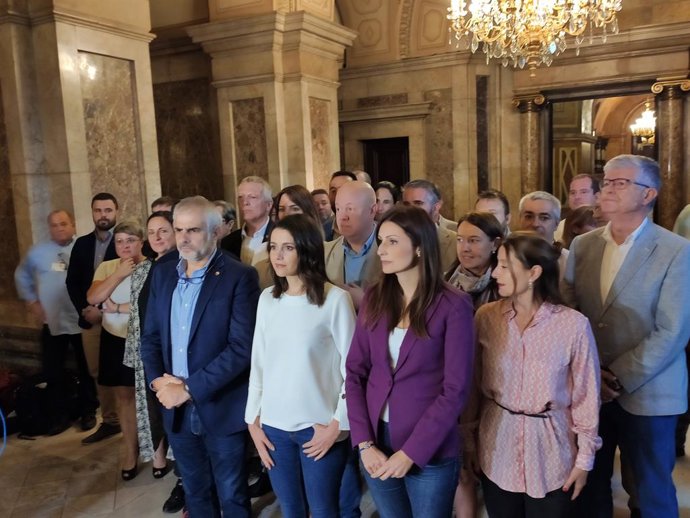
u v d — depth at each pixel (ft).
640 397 6.57
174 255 8.22
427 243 5.52
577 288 7.30
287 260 6.46
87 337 12.40
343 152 30.99
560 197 36.40
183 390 7.16
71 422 12.92
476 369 6.23
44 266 12.98
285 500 6.83
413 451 5.33
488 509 6.20
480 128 28.09
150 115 15.79
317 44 20.67
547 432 5.69
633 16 25.32
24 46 13.78
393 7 28.32
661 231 6.61
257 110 20.57
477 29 19.76
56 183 14.17
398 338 5.71
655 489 6.71
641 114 43.88
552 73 26.78
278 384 6.63
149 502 9.60
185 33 21.99
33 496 9.82
